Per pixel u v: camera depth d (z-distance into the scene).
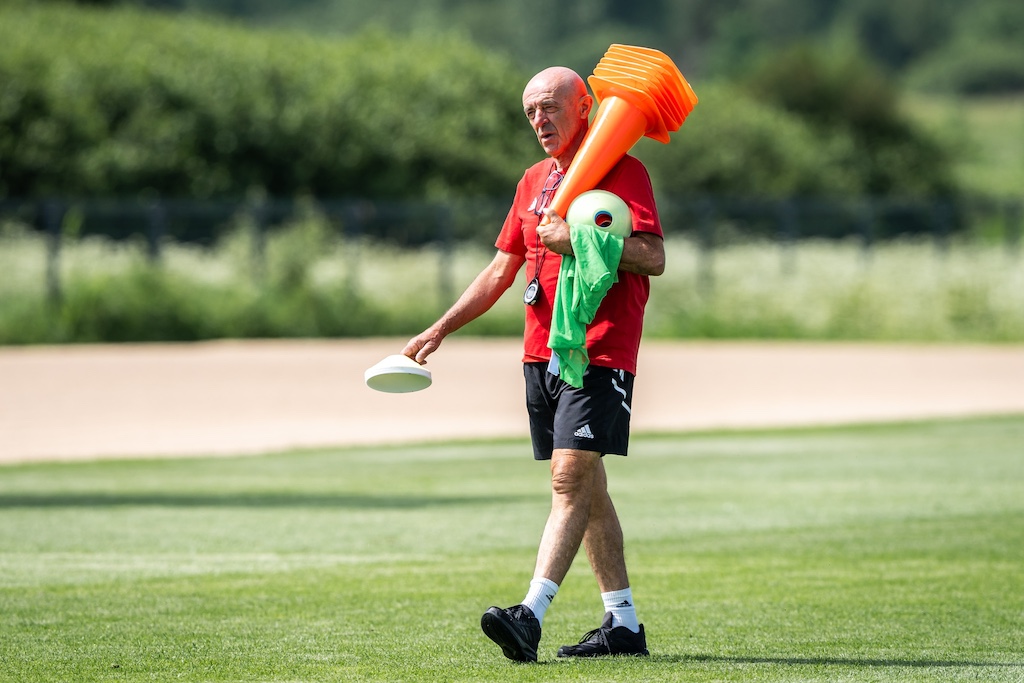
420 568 27.42
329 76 156.50
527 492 38.38
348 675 18.47
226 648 20.27
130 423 55.62
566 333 18.42
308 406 62.16
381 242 126.06
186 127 139.50
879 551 29.50
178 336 102.44
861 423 58.25
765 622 22.33
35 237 109.69
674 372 82.12
